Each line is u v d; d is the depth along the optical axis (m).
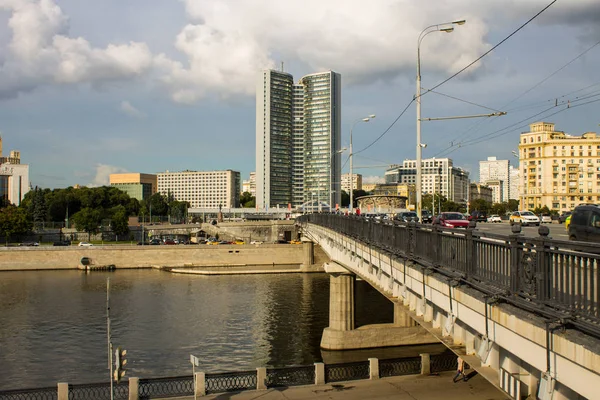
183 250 140.62
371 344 55.66
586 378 11.41
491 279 16.75
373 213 70.56
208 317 73.38
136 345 58.97
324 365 34.81
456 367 37.53
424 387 33.06
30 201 199.75
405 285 26.45
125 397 34.25
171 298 88.88
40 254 131.50
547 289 13.40
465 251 18.84
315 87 180.50
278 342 59.75
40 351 56.66
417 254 24.72
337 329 55.66
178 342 60.16
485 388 32.62
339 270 55.25
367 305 81.19
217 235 188.00
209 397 32.12
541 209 99.56
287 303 84.44
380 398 31.16
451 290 19.72
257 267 139.75
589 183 92.00
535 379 14.73
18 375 48.72
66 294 92.62
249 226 185.62
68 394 32.03
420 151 38.94
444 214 50.25
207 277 118.56
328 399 31.22
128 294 92.94
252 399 31.56
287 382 35.22
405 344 56.47
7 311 77.44
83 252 133.38
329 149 178.38
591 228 25.89
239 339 61.34
